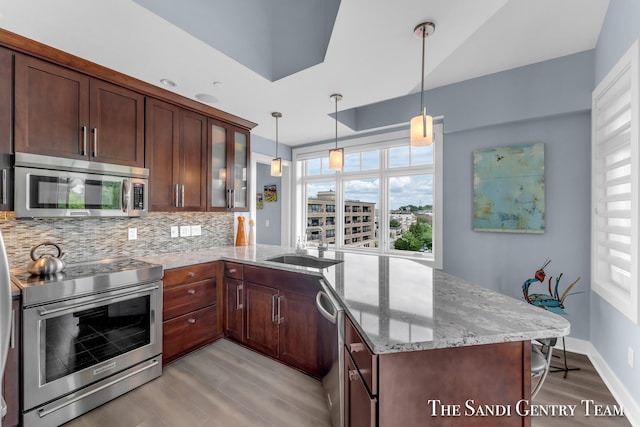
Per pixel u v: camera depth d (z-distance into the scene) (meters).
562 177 2.68
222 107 2.92
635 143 1.73
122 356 2.01
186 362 2.40
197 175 2.87
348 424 1.38
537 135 2.78
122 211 2.25
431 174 3.62
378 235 4.01
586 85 2.48
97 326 1.92
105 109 2.19
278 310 2.36
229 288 2.75
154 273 2.19
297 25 2.15
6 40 1.72
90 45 1.81
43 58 1.88
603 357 2.26
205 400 1.94
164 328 2.33
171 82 2.34
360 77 2.25
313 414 1.81
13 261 2.04
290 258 2.86
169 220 2.98
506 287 2.95
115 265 2.23
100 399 1.89
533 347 1.46
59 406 1.72
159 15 1.55
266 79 2.27
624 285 2.09
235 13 1.99
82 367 1.83
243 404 1.90
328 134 4.00
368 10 1.51
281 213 4.80
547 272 2.75
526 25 2.19
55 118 1.95
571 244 2.64
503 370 1.04
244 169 3.41
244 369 2.29
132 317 2.09
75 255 2.33
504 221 2.91
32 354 1.63
